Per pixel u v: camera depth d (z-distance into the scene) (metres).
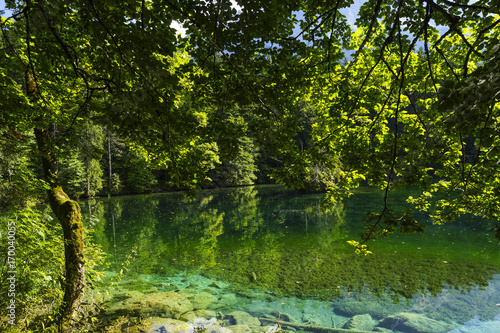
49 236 3.98
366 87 3.70
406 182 2.59
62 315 3.85
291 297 6.39
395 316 5.40
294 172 3.54
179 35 2.74
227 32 2.33
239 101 2.75
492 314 5.33
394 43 3.22
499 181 3.45
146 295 6.43
